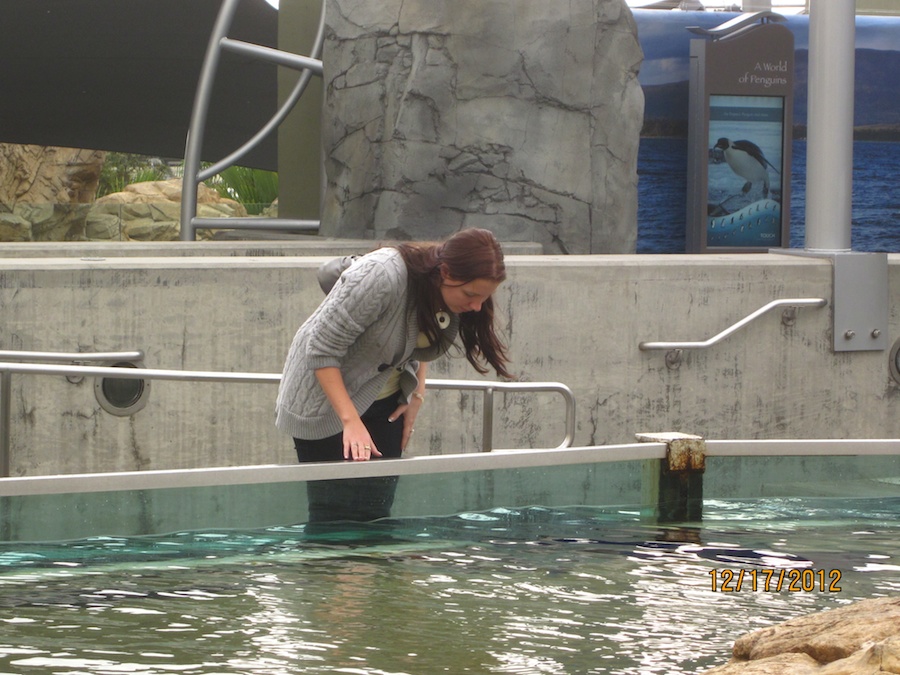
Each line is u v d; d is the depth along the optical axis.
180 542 5.51
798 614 4.71
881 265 11.46
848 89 11.95
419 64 14.29
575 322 10.62
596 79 14.95
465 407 10.49
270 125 17.56
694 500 6.45
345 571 5.19
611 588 5.02
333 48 15.09
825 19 11.93
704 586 5.08
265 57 17.11
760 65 17.09
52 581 4.94
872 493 6.68
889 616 3.84
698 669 4.05
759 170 17.33
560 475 6.18
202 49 28.25
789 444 6.56
